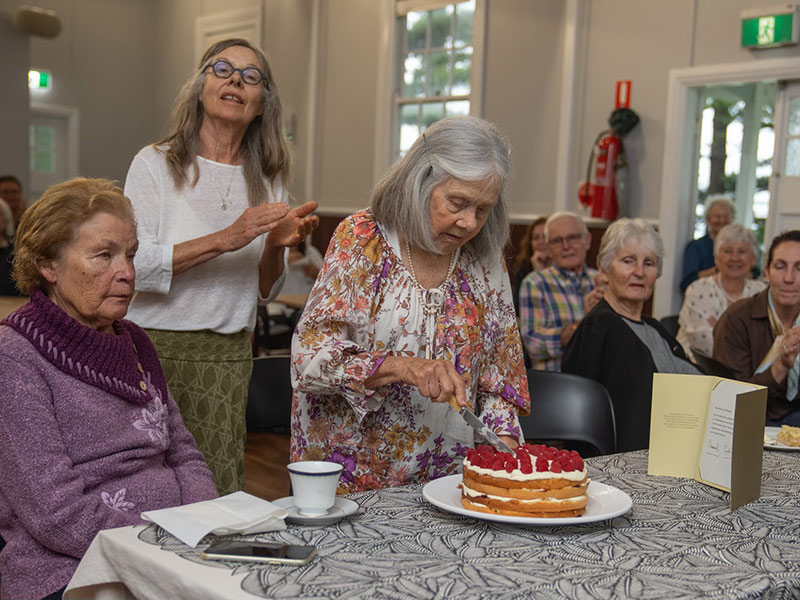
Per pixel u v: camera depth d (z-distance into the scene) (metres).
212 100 2.22
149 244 2.12
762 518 1.42
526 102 6.80
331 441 1.72
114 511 1.44
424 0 7.80
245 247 2.26
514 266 5.23
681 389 1.69
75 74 9.24
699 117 5.96
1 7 8.75
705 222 6.00
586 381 2.28
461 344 1.74
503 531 1.30
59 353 1.47
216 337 2.22
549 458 1.34
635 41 6.07
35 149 9.06
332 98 8.77
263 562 1.13
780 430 2.13
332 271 1.65
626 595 1.05
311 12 8.84
